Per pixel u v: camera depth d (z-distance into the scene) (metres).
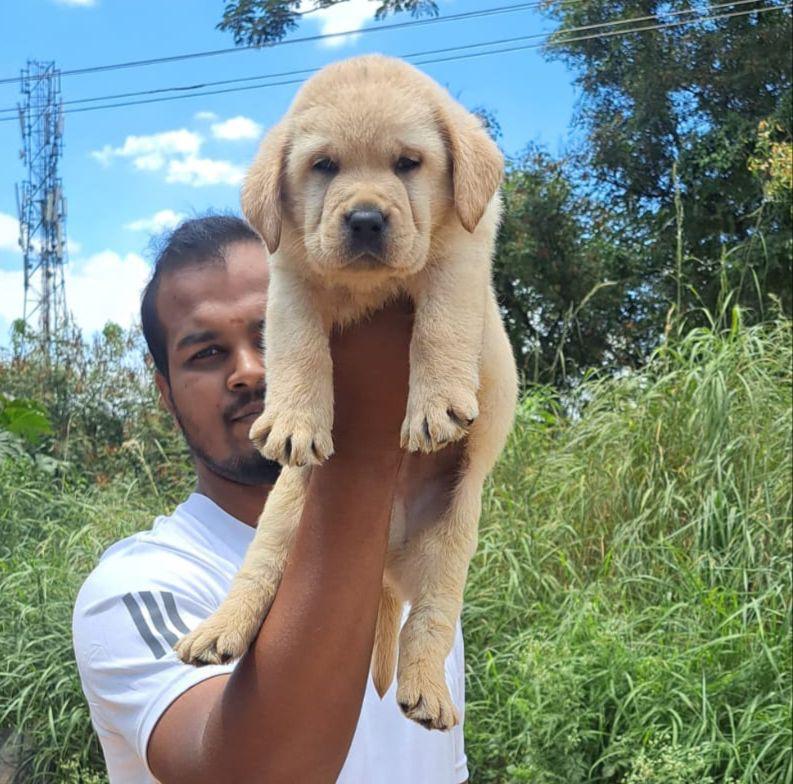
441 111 1.04
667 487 2.34
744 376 2.54
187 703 0.97
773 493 2.30
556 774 1.84
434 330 0.96
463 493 1.10
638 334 5.84
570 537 2.44
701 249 5.85
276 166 1.03
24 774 2.07
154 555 1.12
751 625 2.07
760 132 5.51
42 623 2.22
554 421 2.86
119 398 4.02
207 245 1.24
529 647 2.00
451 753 1.15
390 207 0.99
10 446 3.05
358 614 0.90
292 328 0.98
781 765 1.83
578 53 6.37
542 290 5.88
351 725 0.91
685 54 6.16
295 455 0.92
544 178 6.11
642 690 1.92
